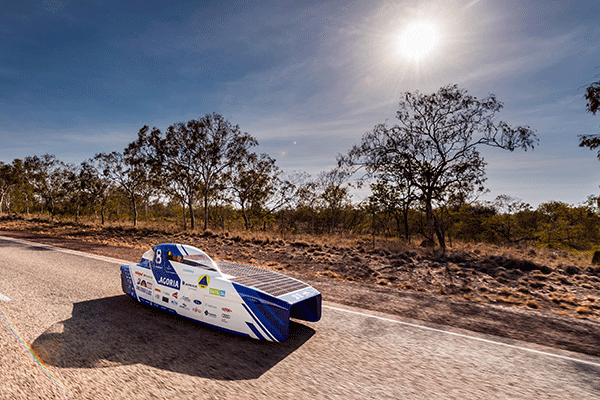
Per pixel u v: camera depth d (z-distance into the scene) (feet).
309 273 33.71
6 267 29.66
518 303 23.24
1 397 9.08
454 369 11.87
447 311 19.61
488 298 24.63
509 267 38.93
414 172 71.67
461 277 33.01
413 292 24.71
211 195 113.91
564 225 94.68
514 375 11.48
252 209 122.42
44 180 150.30
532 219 113.19
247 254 46.55
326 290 24.49
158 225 114.32
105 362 11.48
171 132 98.32
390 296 23.04
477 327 16.76
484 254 53.21
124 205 167.12
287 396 9.68
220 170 104.42
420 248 57.72
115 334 14.07
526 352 13.57
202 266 15.72
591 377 11.42
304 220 154.71
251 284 14.73
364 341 14.40
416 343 14.33
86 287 22.39
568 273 36.52
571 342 14.84
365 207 92.43
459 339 14.93
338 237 84.17
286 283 15.57
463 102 64.49
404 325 16.72
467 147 65.82
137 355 12.12
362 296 22.86
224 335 14.40
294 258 44.09
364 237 91.15
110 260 35.50
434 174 69.26
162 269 16.79
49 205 155.33
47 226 105.40
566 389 10.55
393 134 72.95
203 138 97.71
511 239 101.09
